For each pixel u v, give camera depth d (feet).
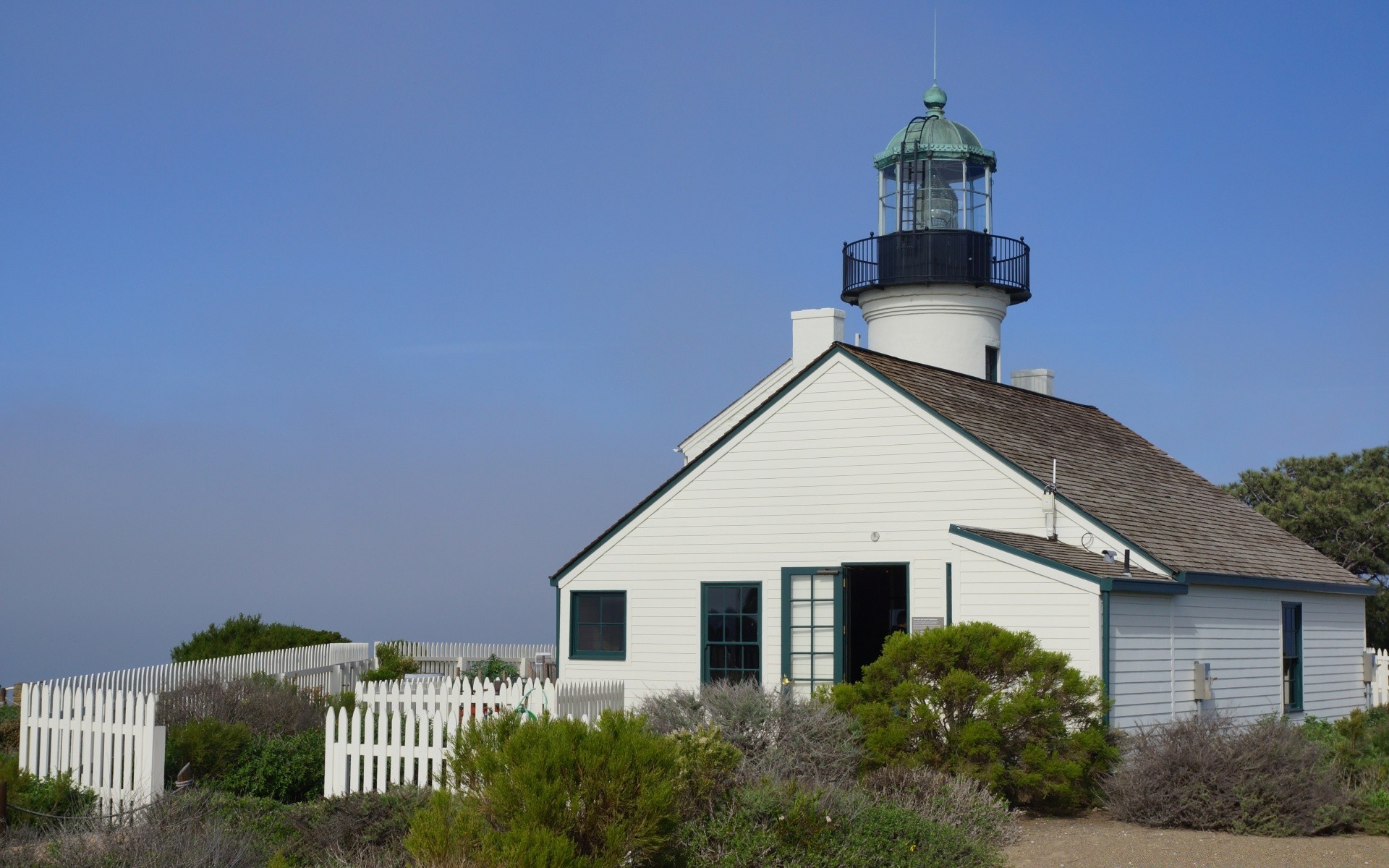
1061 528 66.03
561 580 76.69
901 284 98.68
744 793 42.60
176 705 61.93
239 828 44.19
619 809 35.81
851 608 71.31
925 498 68.39
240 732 57.00
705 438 97.81
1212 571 67.72
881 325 101.45
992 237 99.50
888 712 53.57
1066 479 69.87
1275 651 76.07
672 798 37.55
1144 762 52.24
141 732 52.85
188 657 103.96
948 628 55.31
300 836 44.65
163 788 52.90
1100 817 52.39
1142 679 62.03
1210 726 53.36
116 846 40.60
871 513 69.36
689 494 73.92
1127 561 62.59
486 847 34.47
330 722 54.70
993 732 51.78
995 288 99.45
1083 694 54.19
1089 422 90.48
